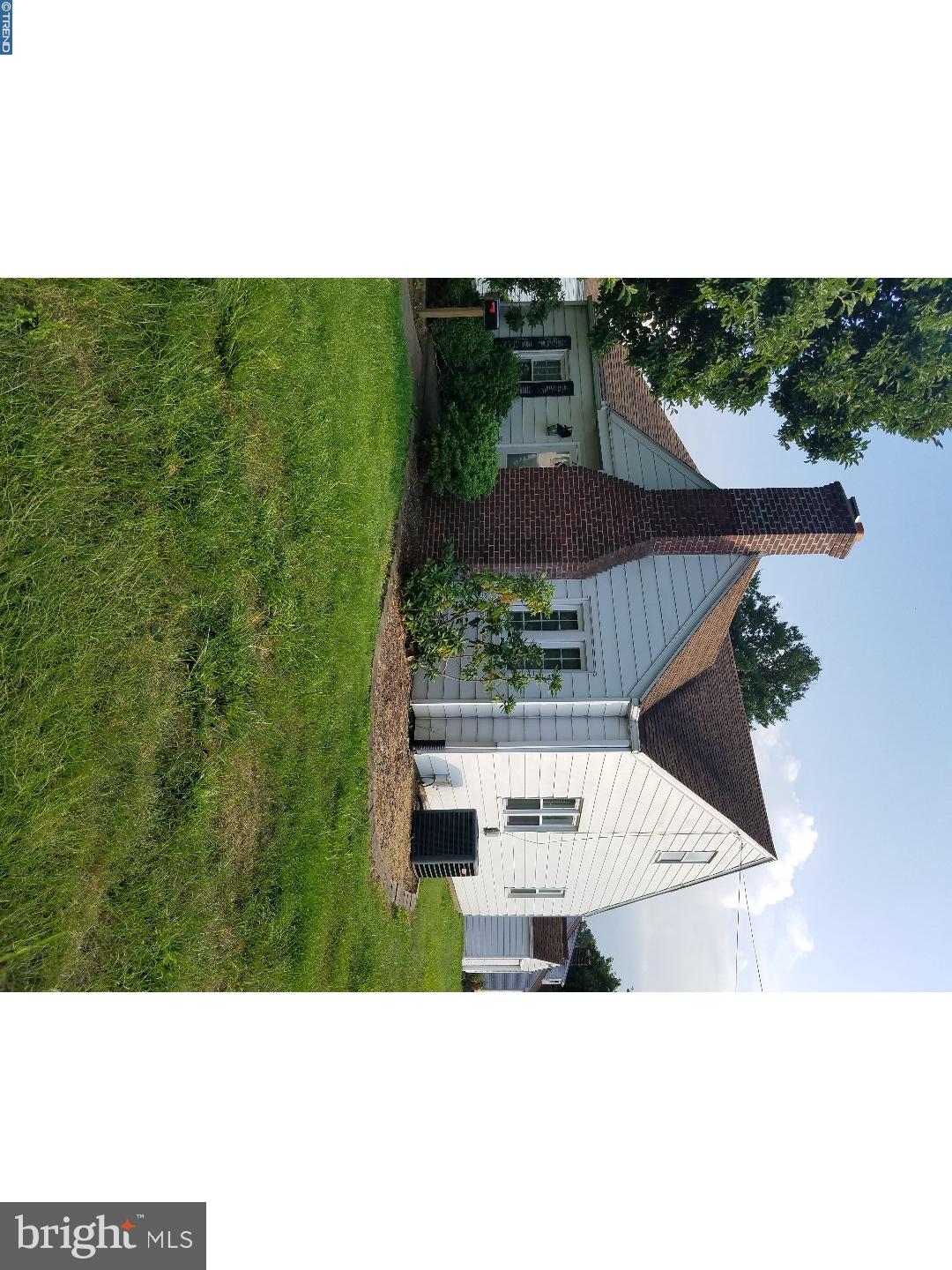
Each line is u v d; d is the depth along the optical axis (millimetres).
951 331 9883
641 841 13008
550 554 10773
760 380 10742
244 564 5207
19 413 3449
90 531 3854
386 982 8297
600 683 10977
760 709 25516
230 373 5109
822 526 10656
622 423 12898
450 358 11711
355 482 7430
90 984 3824
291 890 5734
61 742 3621
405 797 10406
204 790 4578
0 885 3373
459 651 10031
